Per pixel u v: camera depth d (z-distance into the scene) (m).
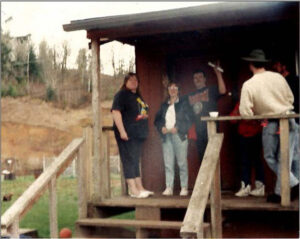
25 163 19.44
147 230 7.04
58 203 14.45
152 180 8.48
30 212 13.38
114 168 17.39
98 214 7.55
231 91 8.52
